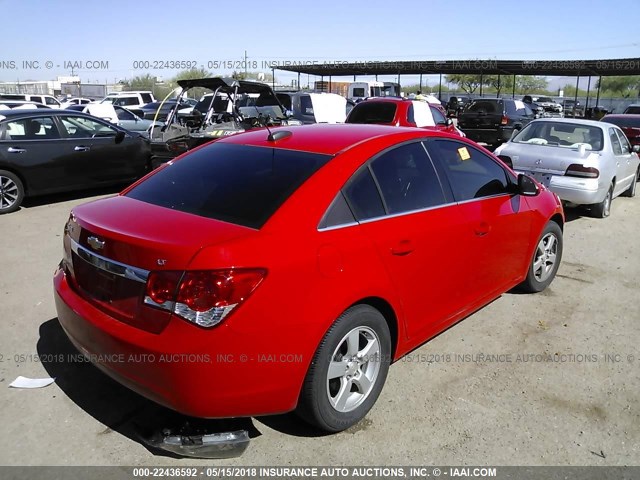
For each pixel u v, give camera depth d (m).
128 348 2.57
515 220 4.40
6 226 7.42
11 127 8.27
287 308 2.62
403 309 3.33
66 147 8.77
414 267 3.35
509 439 3.05
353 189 3.11
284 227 2.74
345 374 3.02
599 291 5.33
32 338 4.09
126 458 2.83
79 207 3.27
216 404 2.54
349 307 2.96
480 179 4.13
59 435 2.99
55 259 5.99
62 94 46.22
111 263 2.71
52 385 3.46
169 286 2.48
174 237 2.60
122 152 9.56
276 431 3.07
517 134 9.34
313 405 2.85
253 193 2.98
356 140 3.42
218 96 13.82
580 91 69.12
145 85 44.03
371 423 3.16
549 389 3.55
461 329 4.41
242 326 2.48
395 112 11.74
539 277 5.16
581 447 3.00
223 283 2.44
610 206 9.45
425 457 2.89
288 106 15.27
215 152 3.63
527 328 4.45
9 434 2.99
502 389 3.53
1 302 4.76
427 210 3.52
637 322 4.62
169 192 3.25
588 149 8.37
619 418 3.26
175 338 2.45
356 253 2.94
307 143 3.41
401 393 3.46
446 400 3.40
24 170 8.30
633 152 10.20
